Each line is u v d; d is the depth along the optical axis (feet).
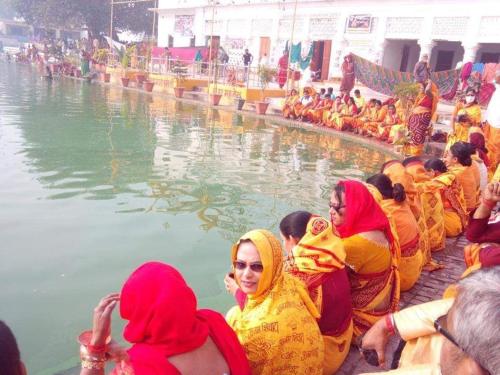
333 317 9.41
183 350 6.47
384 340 7.02
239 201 25.88
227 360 6.98
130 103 70.85
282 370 8.00
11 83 92.12
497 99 29.43
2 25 237.66
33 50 159.53
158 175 30.66
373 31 72.02
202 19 105.60
